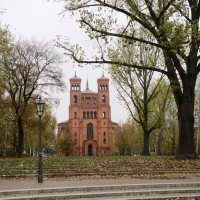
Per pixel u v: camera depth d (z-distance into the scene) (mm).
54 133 67688
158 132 60812
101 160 23609
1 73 32406
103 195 10656
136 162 20328
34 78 36594
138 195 10812
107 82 116500
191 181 12719
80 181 13109
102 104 114875
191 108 21250
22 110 36312
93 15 18625
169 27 17578
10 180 13695
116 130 96938
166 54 21688
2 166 18578
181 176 14328
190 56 21562
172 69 21766
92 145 113312
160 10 18516
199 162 18688
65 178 14203
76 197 10398
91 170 16203
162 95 39688
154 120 38656
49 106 39156
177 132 59375
